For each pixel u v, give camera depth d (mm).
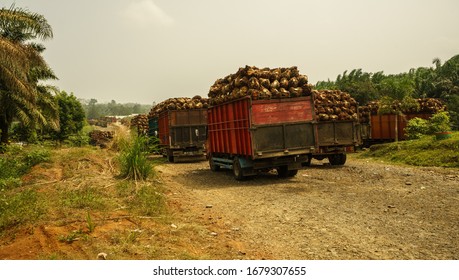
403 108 22188
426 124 21031
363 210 7523
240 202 8867
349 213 7328
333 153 15664
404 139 23844
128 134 14180
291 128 11688
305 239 5898
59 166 13680
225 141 13680
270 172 14148
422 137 19797
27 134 27281
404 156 16188
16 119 25578
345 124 15875
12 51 17344
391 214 7129
